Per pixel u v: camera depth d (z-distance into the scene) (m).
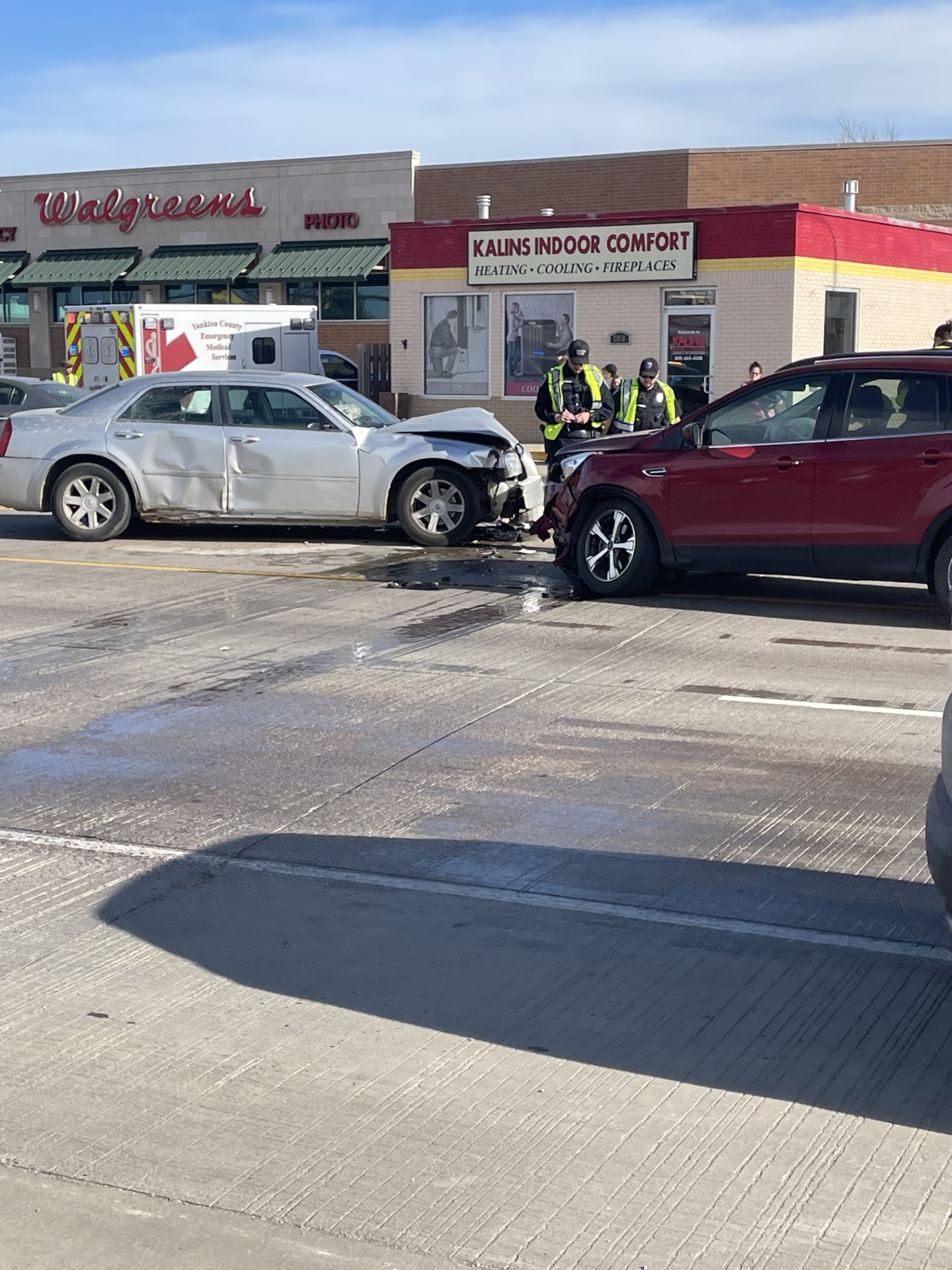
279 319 28.89
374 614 11.01
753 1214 3.33
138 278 42.16
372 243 40.12
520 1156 3.58
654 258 26.30
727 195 36.50
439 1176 3.49
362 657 9.45
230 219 41.88
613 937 4.96
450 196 39.28
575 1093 3.90
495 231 27.75
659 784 6.71
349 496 14.51
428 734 7.61
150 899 5.34
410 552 14.36
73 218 43.72
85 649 9.74
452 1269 3.13
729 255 25.66
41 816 6.29
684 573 12.73
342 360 31.52
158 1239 3.22
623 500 11.48
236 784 6.75
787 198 36.09
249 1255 3.17
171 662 9.34
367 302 40.91
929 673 8.98
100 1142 3.64
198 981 4.62
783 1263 3.15
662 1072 4.02
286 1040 4.21
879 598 11.66
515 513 14.85
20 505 15.18
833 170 35.66
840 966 4.72
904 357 10.53
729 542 11.02
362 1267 3.13
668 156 36.84
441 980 4.62
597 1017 4.36
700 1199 3.39
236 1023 4.32
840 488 10.52
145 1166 3.53
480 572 13.08
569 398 15.55
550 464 13.09
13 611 11.14
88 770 6.98
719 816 6.24
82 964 4.76
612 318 26.97
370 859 5.75
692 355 26.38
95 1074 4.00
